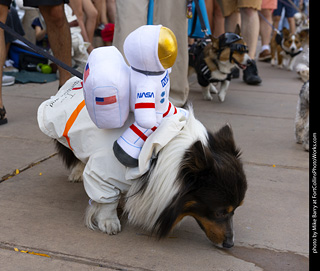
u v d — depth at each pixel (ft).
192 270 8.02
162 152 8.36
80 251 8.46
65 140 9.60
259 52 43.52
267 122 18.98
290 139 16.76
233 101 22.76
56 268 7.88
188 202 8.23
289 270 8.20
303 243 9.21
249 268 8.20
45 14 16.46
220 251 8.75
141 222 8.96
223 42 20.83
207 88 22.47
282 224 10.03
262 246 9.03
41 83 24.59
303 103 15.55
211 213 8.21
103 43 30.99
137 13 16.30
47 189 11.37
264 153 15.02
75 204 10.58
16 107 19.15
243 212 10.55
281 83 28.35
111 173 8.68
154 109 7.91
